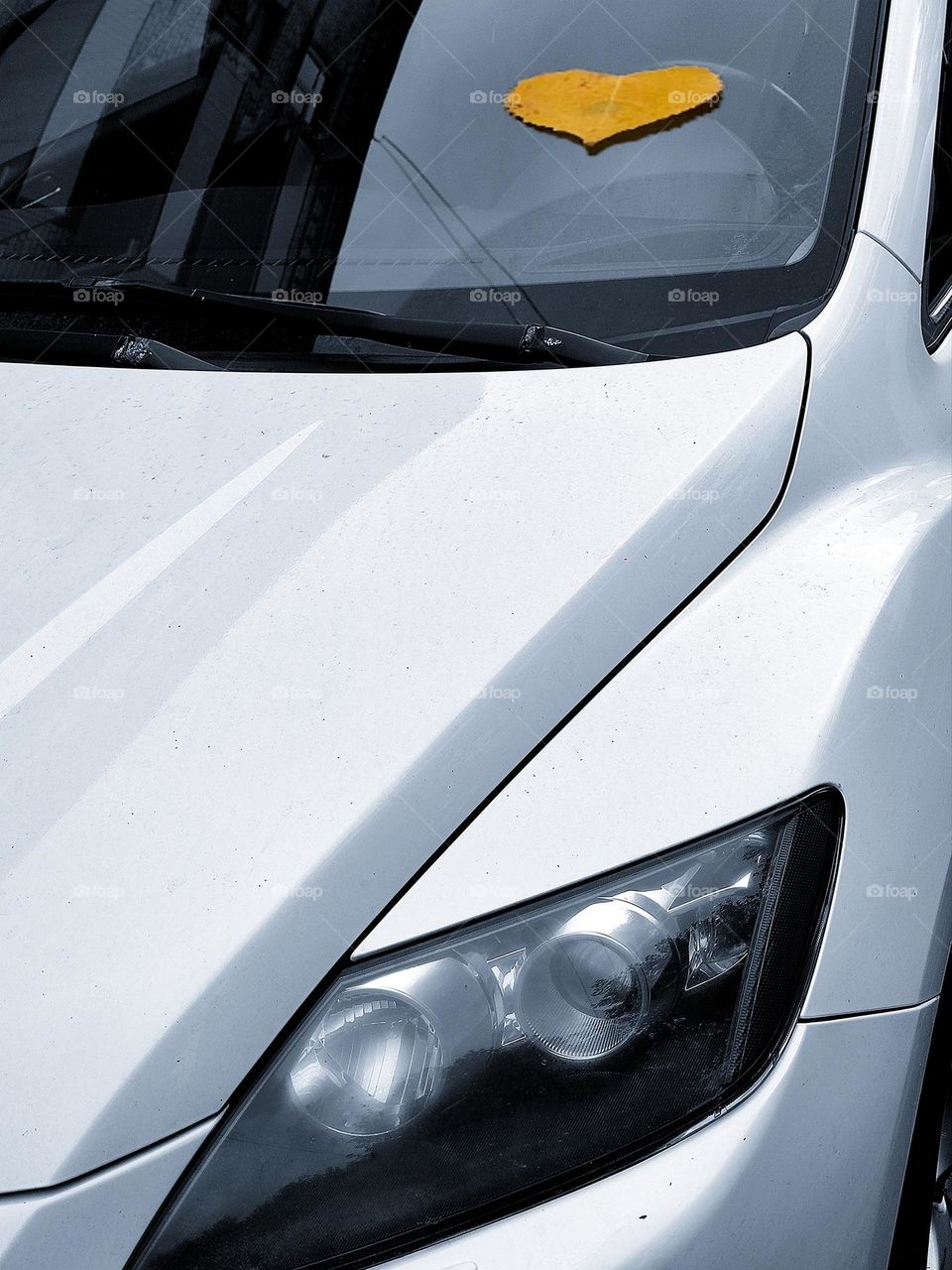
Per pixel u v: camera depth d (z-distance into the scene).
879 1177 1.38
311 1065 1.32
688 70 1.85
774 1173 1.33
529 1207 1.30
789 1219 1.33
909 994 1.42
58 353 1.76
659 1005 1.35
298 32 1.92
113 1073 1.27
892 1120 1.39
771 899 1.38
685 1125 1.33
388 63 1.90
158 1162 1.28
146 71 1.96
